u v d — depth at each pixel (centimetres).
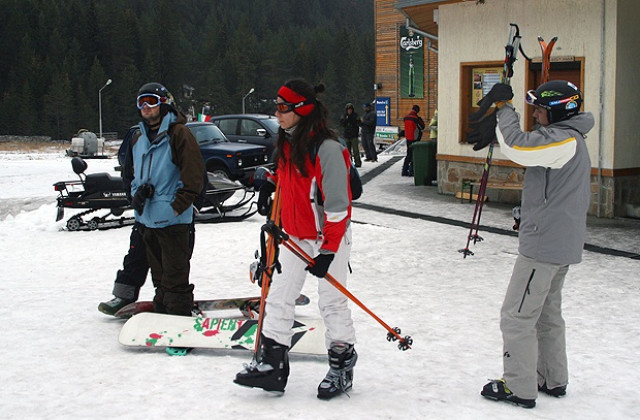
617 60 984
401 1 1255
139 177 477
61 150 4525
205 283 659
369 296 607
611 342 475
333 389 362
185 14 17575
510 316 357
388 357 438
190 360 426
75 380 389
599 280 661
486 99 360
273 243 362
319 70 12900
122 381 387
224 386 379
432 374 407
